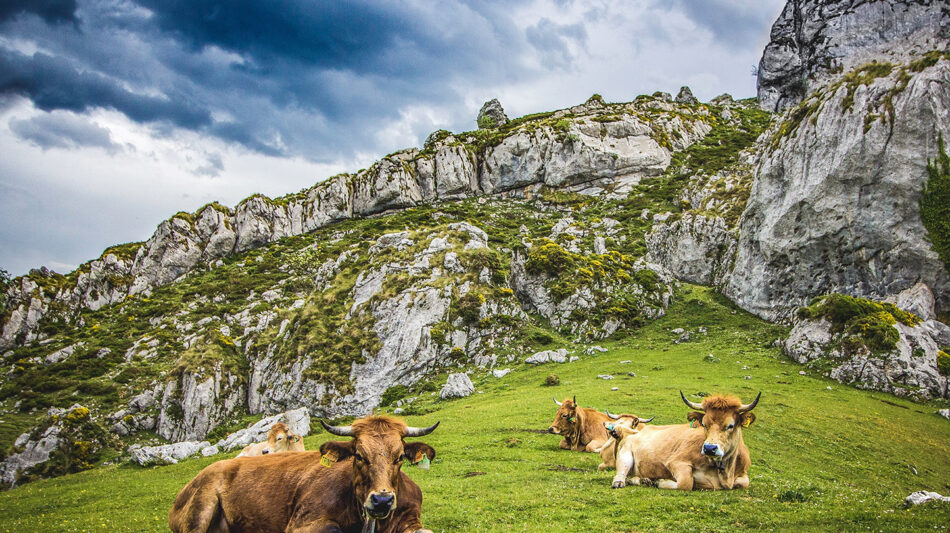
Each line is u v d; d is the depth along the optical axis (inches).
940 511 359.3
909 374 1470.2
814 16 4249.5
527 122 5049.2
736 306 2492.6
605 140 4252.0
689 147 4424.2
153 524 490.9
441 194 4424.2
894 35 3794.3
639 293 2516.0
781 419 1080.8
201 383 2300.7
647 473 491.2
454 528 368.5
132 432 2183.8
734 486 461.4
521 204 4173.2
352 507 271.4
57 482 1039.0
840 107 2214.6
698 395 1275.8
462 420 1162.6
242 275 3476.9
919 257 1959.9
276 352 2464.3
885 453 962.7
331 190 4352.9
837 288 2153.1
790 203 2285.9
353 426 281.9
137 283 3609.7
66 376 2475.4
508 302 2436.0
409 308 2379.4
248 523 289.3
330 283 2839.6
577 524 360.2
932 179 1967.3
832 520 346.6
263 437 1302.9
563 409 792.3
